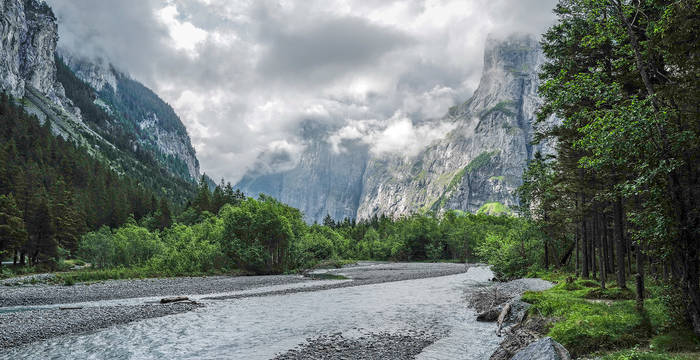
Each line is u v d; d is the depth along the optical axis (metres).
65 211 89.25
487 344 18.45
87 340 20.22
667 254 13.65
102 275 56.94
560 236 50.75
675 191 13.51
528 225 53.47
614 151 15.01
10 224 66.25
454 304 31.92
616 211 24.70
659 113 13.38
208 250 67.94
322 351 17.47
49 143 156.88
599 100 16.75
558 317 18.61
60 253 77.25
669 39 14.42
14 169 97.75
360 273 71.12
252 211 73.75
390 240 144.75
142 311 28.73
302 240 86.25
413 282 53.50
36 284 49.28
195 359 16.64
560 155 33.44
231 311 28.97
